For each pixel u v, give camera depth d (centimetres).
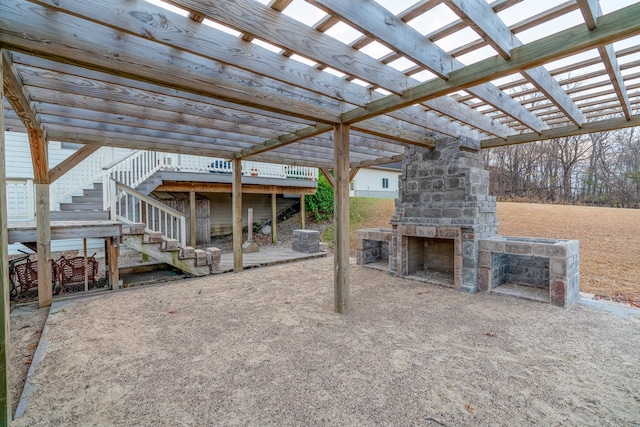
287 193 1066
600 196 1448
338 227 364
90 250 790
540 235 767
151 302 417
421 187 535
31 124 351
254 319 350
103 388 219
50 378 232
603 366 244
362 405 198
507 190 1794
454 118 370
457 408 194
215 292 465
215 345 285
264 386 220
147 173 737
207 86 249
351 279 538
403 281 522
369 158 739
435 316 356
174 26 199
